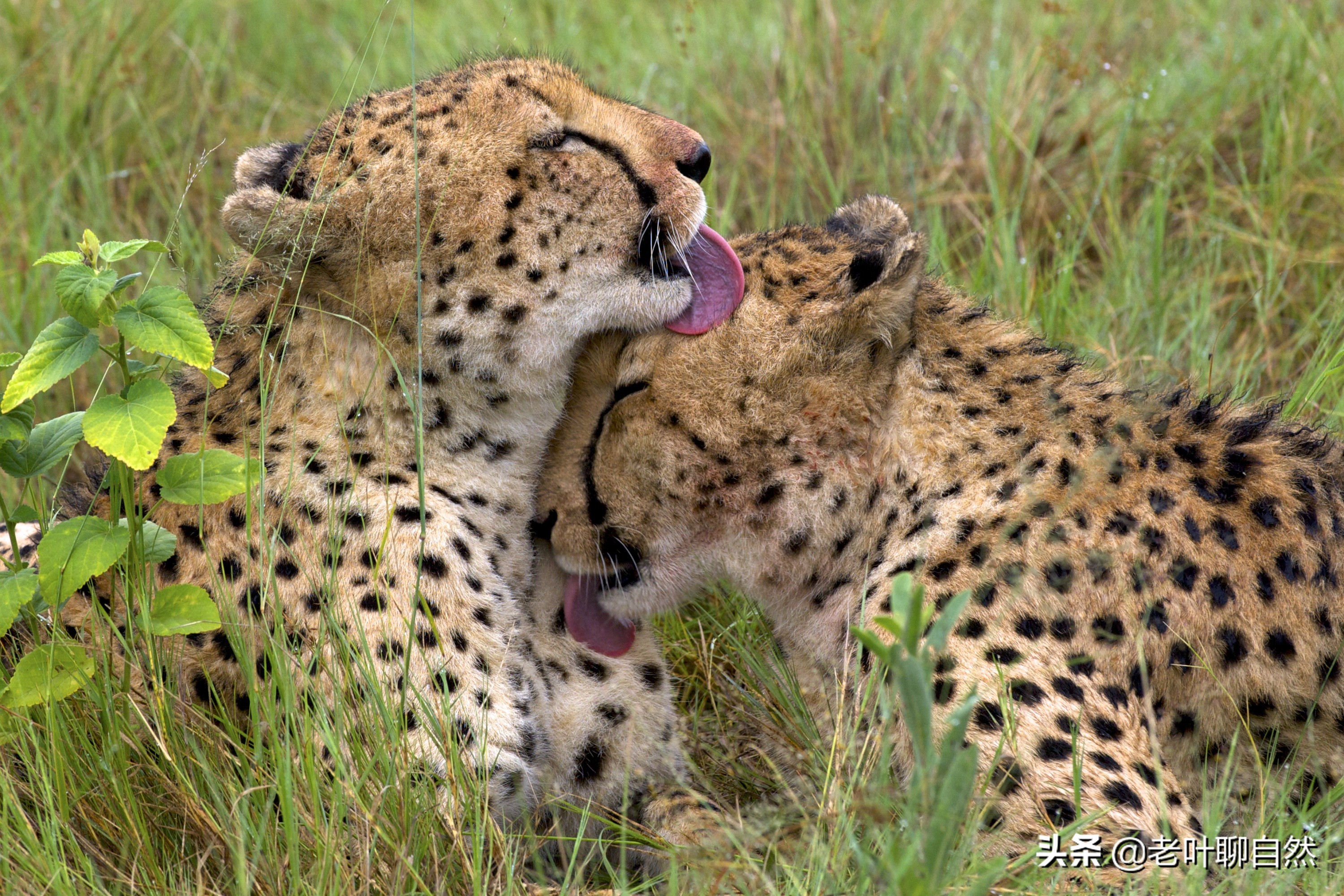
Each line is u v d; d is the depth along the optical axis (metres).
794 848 6.66
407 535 7.29
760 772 8.04
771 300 7.63
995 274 11.08
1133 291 11.02
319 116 13.78
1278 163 12.03
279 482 7.32
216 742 6.78
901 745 6.97
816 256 7.84
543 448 7.96
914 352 7.62
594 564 7.96
